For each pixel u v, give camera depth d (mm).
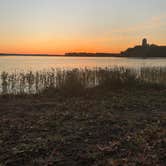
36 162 4062
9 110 8109
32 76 12219
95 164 3961
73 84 11461
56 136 5375
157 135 5207
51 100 10000
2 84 11547
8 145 4824
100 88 12453
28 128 6000
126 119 6805
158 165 3844
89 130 5820
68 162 4070
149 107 8477
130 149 4535
